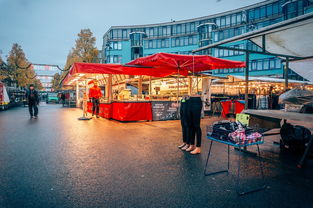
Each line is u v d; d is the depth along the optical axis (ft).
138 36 157.89
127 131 24.80
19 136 21.80
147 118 34.47
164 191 9.38
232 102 43.37
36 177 10.87
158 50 153.99
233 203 8.38
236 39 14.65
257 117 14.89
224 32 129.80
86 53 95.04
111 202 8.39
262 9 116.06
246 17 122.01
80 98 78.07
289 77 99.66
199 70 33.60
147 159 14.01
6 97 66.90
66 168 12.24
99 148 16.87
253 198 8.82
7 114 48.34
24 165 12.72
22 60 107.24
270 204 8.32
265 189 9.68
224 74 125.29
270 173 11.72
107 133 23.50
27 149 16.51
